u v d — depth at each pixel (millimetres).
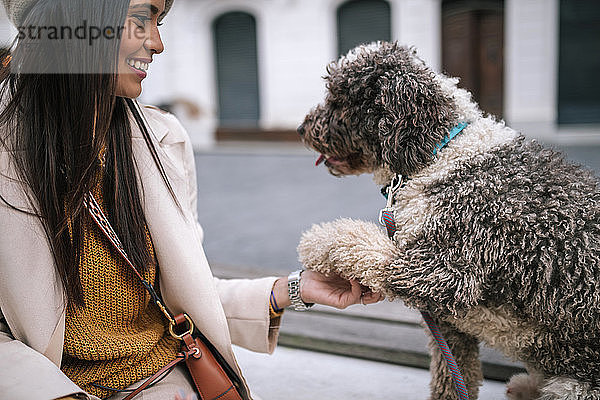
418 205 1240
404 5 10203
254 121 12023
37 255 1054
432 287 1161
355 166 1540
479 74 10109
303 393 1787
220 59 12047
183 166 1356
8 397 922
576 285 1114
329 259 1332
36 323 1044
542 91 9609
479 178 1216
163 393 1140
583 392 1146
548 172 1230
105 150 1146
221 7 11656
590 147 8281
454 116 1321
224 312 1369
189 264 1209
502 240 1154
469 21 9906
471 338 1424
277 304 1405
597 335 1142
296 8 11133
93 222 1116
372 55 1419
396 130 1272
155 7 1115
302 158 8664
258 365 2004
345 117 1418
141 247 1162
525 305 1175
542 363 1234
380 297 1330
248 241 3930
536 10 9438
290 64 11391
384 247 1255
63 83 1030
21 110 1052
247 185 6426
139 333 1200
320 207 5062
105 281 1137
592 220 1153
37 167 1048
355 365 1981
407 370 1928
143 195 1193
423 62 1438
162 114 1357
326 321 2236
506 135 1337
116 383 1146
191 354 1206
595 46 9492
